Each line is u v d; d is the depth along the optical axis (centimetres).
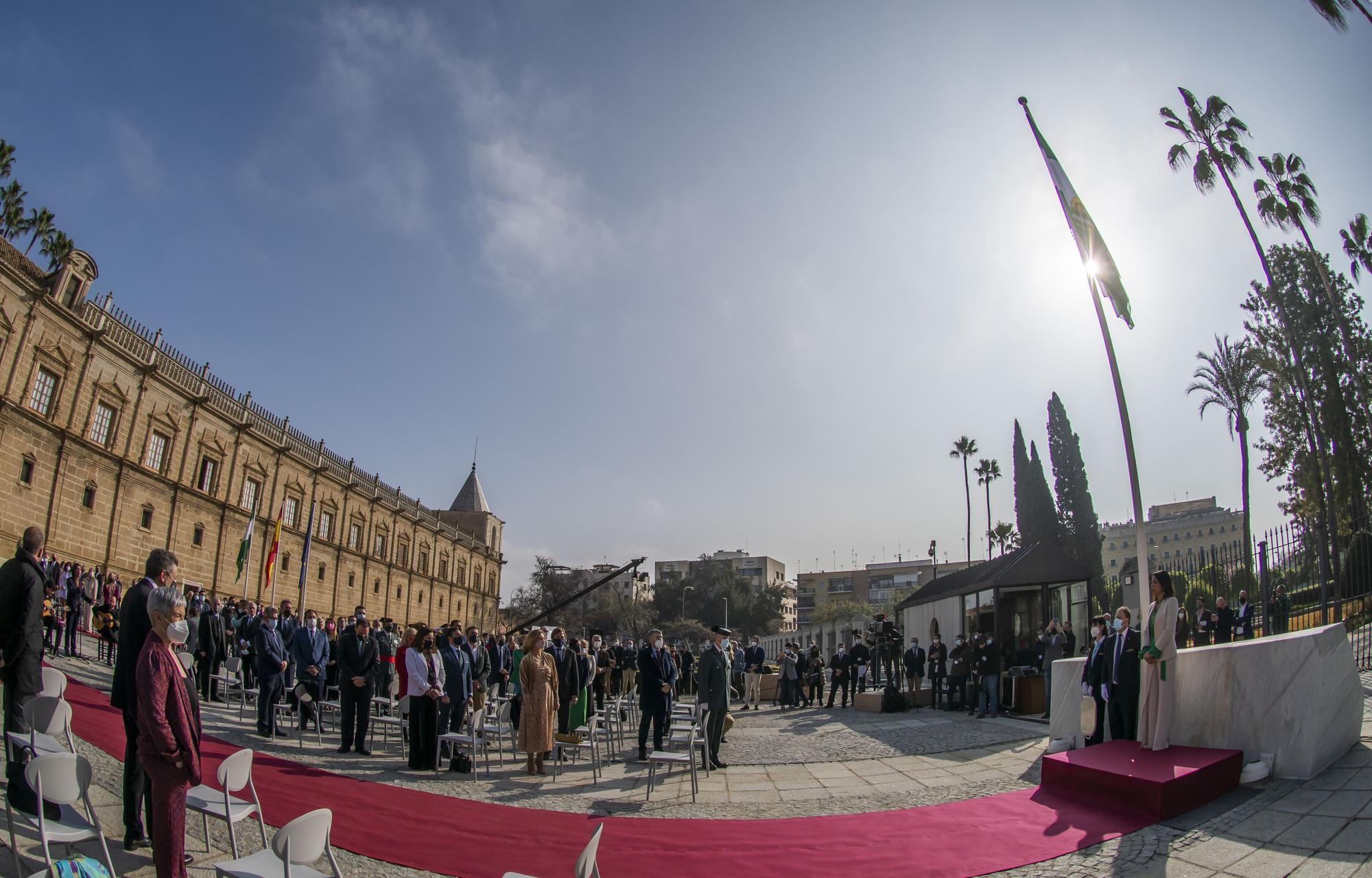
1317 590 2402
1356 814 733
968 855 761
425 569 6431
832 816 928
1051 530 5053
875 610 10581
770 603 9644
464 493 8475
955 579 2564
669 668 1389
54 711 656
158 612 541
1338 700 922
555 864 730
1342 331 3034
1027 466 5244
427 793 996
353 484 5131
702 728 1269
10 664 698
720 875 709
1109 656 1123
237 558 3888
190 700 555
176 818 534
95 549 3023
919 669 2289
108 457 3081
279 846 447
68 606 2052
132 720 657
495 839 799
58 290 2848
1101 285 1207
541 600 8031
